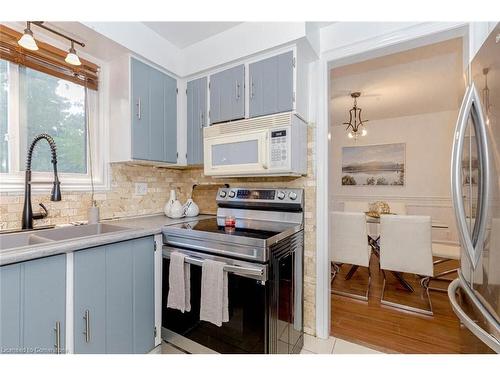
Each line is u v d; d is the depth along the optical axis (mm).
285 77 1686
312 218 1894
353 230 2574
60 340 1132
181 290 1510
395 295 2598
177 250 1593
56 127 1723
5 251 997
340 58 1780
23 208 1462
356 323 2076
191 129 2158
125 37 1729
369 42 1670
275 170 1644
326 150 1854
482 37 1306
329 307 1900
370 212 3408
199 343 1494
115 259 1371
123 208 2051
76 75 1778
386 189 4594
